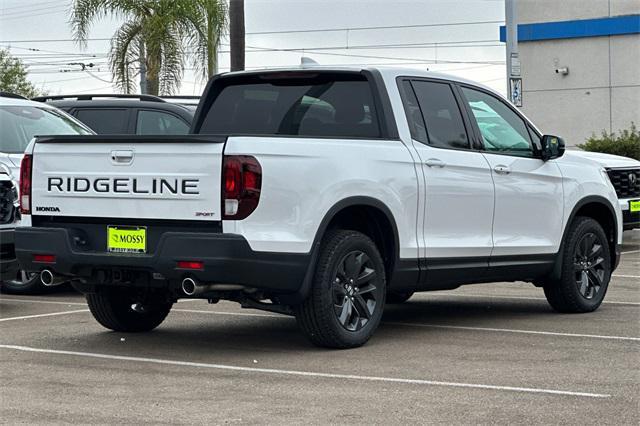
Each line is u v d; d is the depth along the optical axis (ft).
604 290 37.11
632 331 32.22
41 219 29.60
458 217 31.96
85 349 29.53
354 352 28.66
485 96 34.27
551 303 36.32
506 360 27.40
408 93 31.50
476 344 29.89
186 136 26.96
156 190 27.45
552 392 23.52
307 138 28.14
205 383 24.80
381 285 29.63
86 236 28.86
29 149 29.73
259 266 26.76
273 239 26.91
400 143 30.55
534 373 25.66
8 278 37.63
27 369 26.63
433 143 31.65
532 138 35.24
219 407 22.36
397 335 31.58
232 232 26.53
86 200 28.63
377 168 29.50
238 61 71.82
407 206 30.32
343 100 31.22
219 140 26.71
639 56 110.22
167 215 27.30
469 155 32.50
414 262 30.68
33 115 42.73
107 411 22.12
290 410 22.03
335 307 28.55
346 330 28.89
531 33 116.06
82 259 28.37
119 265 27.78
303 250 27.50
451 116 32.55
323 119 31.35
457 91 33.09
